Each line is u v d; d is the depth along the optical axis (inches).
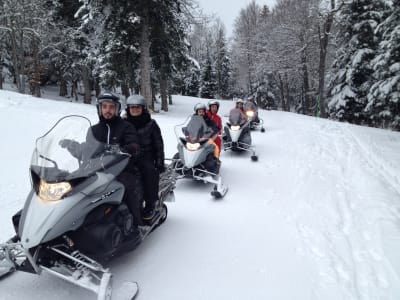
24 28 864.3
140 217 156.3
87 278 117.5
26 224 116.8
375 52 949.2
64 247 125.0
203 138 257.8
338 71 1024.9
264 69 1438.2
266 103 1803.6
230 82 2297.0
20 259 135.1
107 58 697.0
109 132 152.9
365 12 970.1
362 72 980.6
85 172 126.8
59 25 967.6
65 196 119.0
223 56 2265.0
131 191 149.2
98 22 695.7
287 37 1286.9
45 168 125.3
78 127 145.1
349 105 1001.5
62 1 951.0
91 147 135.4
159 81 901.8
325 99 1139.3
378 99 733.9
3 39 1007.6
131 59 710.5
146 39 667.4
